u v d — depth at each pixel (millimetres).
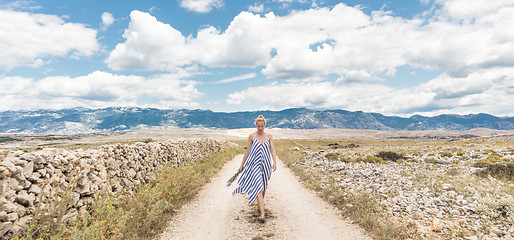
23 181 3898
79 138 185500
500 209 5727
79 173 4922
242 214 6234
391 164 14461
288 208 6789
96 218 4758
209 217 6055
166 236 4941
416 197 7129
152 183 8344
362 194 7719
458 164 12531
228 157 21203
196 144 16641
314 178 11047
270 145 5703
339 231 5152
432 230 4980
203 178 10141
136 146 8398
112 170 6543
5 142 153250
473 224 5223
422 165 12984
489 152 15711
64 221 4277
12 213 3508
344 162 16312
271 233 4953
